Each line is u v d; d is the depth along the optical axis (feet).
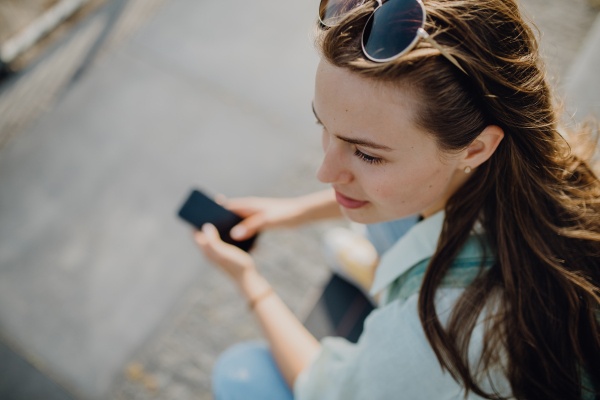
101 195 8.48
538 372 2.55
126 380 6.98
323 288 7.32
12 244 8.05
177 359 7.09
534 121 2.21
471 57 1.79
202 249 5.00
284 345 4.24
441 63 1.76
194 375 6.98
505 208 2.60
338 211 5.21
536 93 2.15
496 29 1.88
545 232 2.66
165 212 8.29
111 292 7.62
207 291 7.54
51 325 7.39
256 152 8.89
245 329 7.27
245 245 5.42
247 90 9.57
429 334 2.55
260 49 10.06
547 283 2.55
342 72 1.81
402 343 2.72
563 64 9.30
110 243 8.02
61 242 8.05
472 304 2.56
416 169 2.12
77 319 7.43
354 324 6.90
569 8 10.10
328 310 7.10
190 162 8.79
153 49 10.09
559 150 2.57
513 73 2.00
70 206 8.39
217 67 9.86
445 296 2.69
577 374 2.61
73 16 10.67
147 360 7.10
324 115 2.03
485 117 2.05
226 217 5.33
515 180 2.47
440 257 2.74
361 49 1.75
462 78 1.85
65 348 7.22
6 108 9.50
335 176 2.35
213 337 7.23
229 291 7.54
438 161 2.12
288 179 8.64
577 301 2.50
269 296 4.63
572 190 2.82
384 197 2.29
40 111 9.42
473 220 2.72
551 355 2.52
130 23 10.46
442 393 2.74
